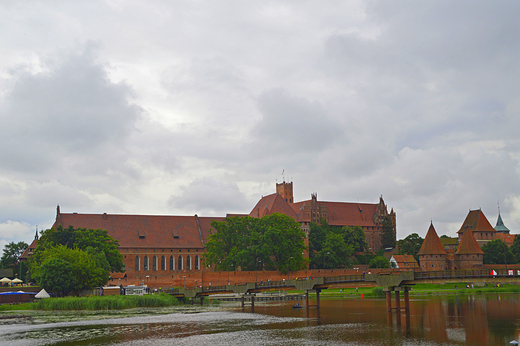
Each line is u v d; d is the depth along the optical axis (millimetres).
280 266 155375
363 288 161750
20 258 169375
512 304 97938
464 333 60094
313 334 61156
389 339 56938
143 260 179000
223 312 90375
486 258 191625
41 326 71000
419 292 141500
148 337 60750
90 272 122500
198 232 191500
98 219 179750
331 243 178625
